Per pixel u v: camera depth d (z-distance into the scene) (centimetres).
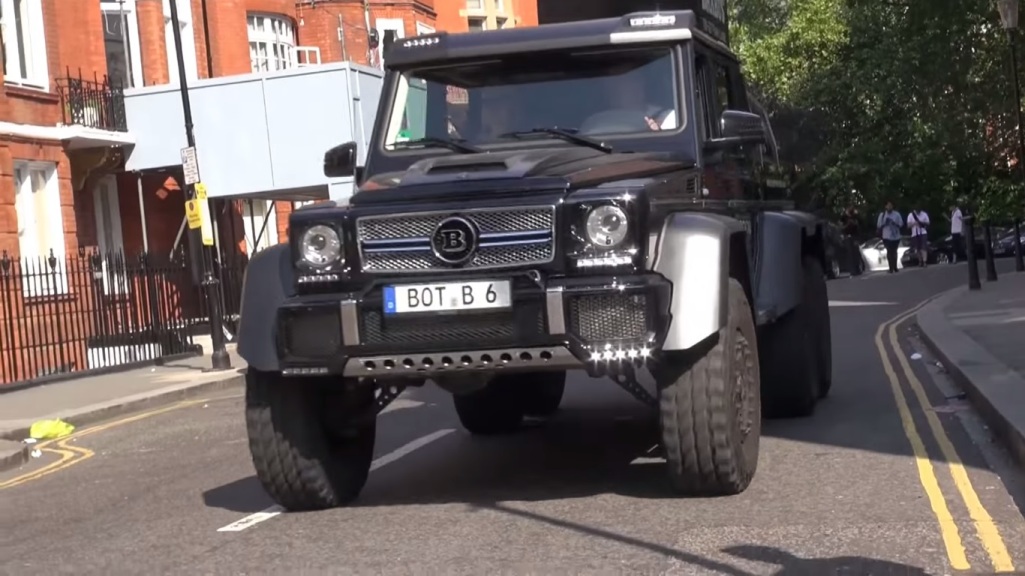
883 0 3422
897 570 598
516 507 770
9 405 1675
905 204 4653
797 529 679
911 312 2098
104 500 943
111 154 2389
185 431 1346
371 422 814
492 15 4512
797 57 4706
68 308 2142
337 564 658
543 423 1123
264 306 743
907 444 924
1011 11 2508
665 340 688
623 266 693
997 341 1410
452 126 846
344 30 3516
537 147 816
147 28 2634
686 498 765
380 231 717
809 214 1103
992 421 965
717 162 854
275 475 770
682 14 834
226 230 2759
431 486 861
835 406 1129
